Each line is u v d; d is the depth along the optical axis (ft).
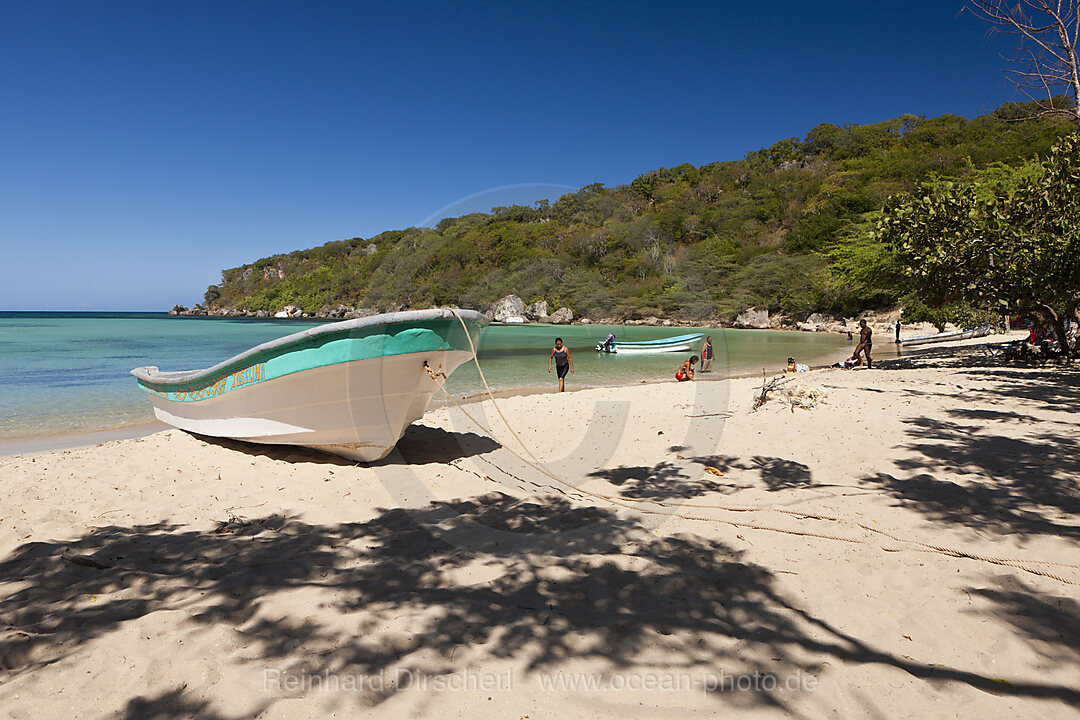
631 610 9.39
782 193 269.64
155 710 6.89
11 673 7.79
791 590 9.92
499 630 8.69
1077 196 37.70
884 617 8.95
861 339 54.49
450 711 6.82
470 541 12.76
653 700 6.98
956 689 7.07
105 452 21.91
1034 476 16.05
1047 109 32.86
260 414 20.12
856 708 6.76
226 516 14.80
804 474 17.38
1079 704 6.77
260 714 6.81
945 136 286.66
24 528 13.73
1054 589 9.61
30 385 51.21
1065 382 34.96
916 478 16.30
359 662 7.83
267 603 9.57
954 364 50.26
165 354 87.56
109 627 8.91
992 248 40.22
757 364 72.43
